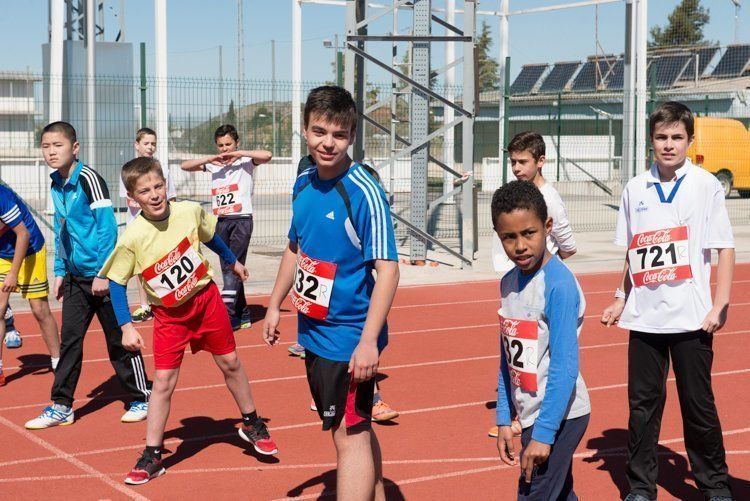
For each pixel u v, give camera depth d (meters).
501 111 30.22
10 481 5.20
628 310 4.72
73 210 6.09
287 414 6.56
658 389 4.66
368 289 3.96
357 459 3.93
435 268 14.23
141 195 5.14
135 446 5.86
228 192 9.32
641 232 4.68
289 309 10.86
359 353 3.71
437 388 7.29
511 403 3.85
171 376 5.30
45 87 21.52
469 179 14.13
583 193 30.77
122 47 22.06
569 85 37.62
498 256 6.18
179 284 5.20
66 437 6.05
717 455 4.61
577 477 5.20
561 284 3.53
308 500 4.88
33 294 7.15
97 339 9.20
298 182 4.07
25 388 7.34
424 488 5.04
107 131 21.42
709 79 36.78
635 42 25.59
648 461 4.66
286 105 26.36
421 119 14.46
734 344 8.99
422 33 14.23
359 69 14.77
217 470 5.38
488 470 5.33
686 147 4.57
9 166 25.77
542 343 3.62
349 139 3.80
